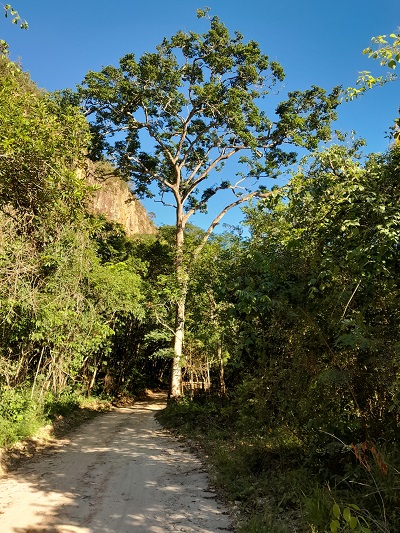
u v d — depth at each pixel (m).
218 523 5.08
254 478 6.37
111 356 25.50
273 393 6.60
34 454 9.34
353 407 5.69
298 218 6.27
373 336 5.11
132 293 19.66
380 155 5.79
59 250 11.37
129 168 23.23
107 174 23.72
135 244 30.39
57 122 10.34
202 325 15.74
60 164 9.83
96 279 16.12
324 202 5.88
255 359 7.37
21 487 6.67
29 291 9.80
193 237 23.83
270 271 6.23
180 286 17.92
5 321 9.88
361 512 4.05
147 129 22.41
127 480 7.05
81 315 14.41
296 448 6.55
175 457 9.04
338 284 5.56
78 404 17.75
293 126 21.06
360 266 4.77
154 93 20.70
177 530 4.85
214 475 7.12
